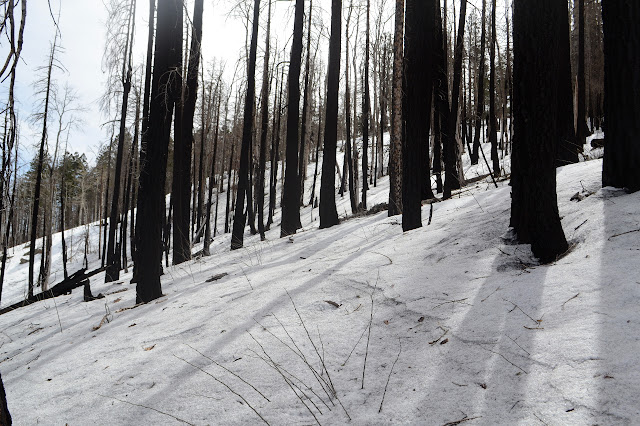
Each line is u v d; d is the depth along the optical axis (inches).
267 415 96.4
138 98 574.9
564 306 105.3
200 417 100.7
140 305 235.6
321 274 195.3
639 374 73.5
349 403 94.9
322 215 422.6
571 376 79.9
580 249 137.4
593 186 189.3
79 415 114.3
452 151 433.1
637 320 88.5
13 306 394.0
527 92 144.6
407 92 249.0
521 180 161.2
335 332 132.2
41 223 1241.4
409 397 91.9
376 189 1029.8
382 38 802.8
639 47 161.5
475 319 114.9
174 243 446.3
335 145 427.8
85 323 227.5
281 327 142.9
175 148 439.2
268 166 1360.7
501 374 89.0
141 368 135.0
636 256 115.9
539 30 140.3
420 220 257.0
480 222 204.4
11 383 151.5
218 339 144.5
